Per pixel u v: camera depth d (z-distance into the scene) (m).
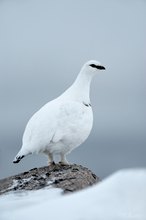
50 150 14.81
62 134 14.62
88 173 12.70
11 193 10.91
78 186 11.17
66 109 14.95
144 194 6.94
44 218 6.87
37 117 14.77
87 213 6.77
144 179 7.10
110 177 7.48
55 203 7.23
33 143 14.29
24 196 10.04
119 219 6.61
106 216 6.72
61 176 11.95
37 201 9.00
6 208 8.54
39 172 12.88
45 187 11.10
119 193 7.02
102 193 7.10
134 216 6.69
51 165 14.32
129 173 7.26
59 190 10.42
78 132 15.01
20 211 7.44
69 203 7.08
